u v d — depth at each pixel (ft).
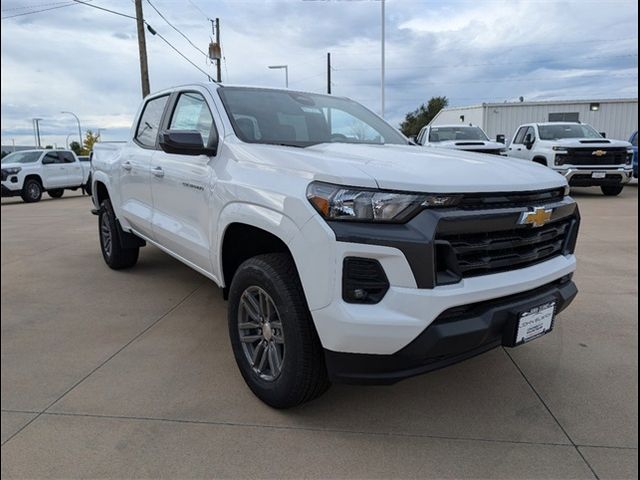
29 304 14.34
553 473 7.09
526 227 7.91
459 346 7.13
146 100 15.52
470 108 86.22
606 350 10.98
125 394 9.20
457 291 7.02
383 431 8.09
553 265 8.57
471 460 7.38
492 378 9.82
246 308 9.07
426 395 9.20
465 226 7.17
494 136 81.46
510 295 7.73
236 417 8.46
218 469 7.19
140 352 11.02
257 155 9.04
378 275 6.92
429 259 6.84
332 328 7.06
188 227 11.37
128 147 15.61
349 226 6.97
